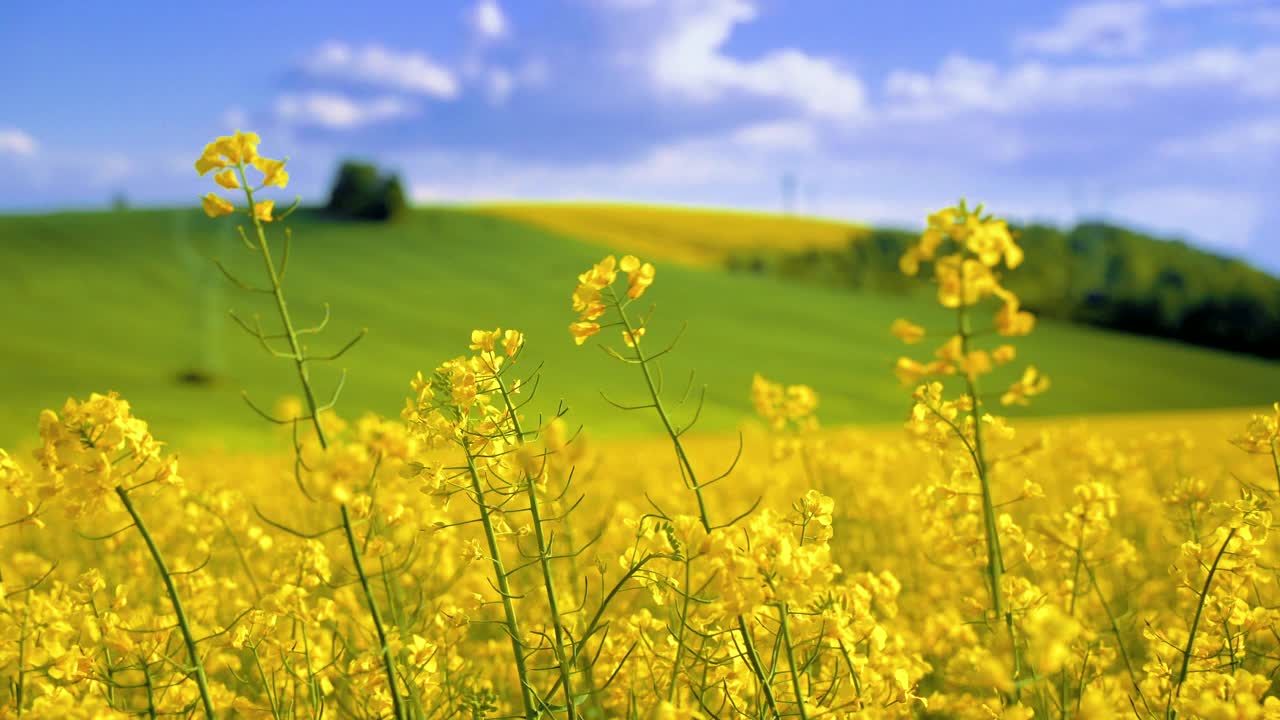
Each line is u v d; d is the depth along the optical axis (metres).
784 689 2.97
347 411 36.22
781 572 2.36
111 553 5.08
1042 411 46.03
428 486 2.92
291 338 2.27
